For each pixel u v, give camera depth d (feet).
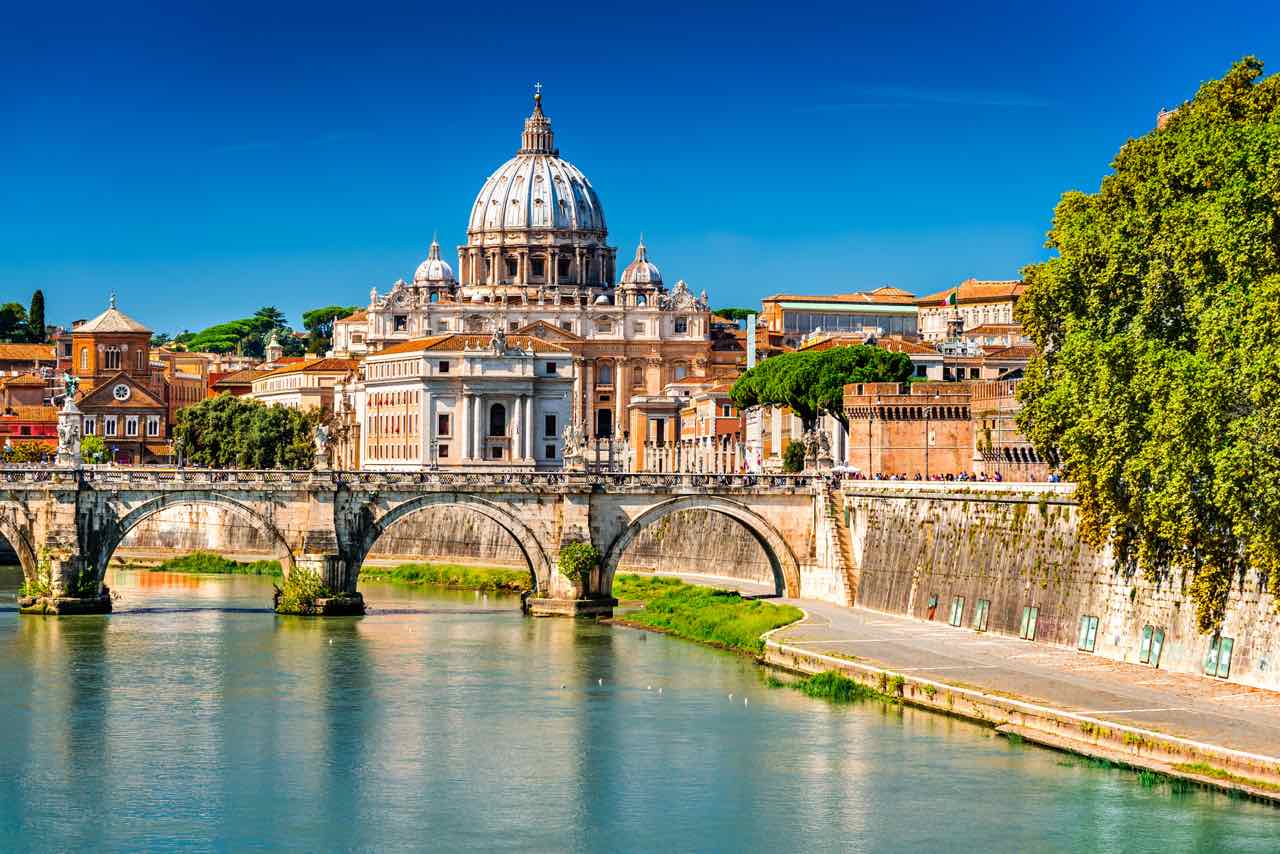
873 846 366.84
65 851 368.89
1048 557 535.19
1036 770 409.69
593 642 606.55
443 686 520.01
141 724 470.80
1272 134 424.05
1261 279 419.95
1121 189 501.56
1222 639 456.45
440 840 375.04
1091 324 478.18
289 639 609.01
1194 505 427.74
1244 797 383.45
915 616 608.19
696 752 436.76
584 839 374.43
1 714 480.64
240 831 380.58
